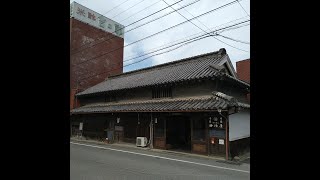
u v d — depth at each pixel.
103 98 24.64
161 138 16.03
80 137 24.66
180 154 13.92
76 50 28.23
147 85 18.42
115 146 18.06
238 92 18.95
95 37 30.64
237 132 14.05
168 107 15.05
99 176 8.30
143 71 25.45
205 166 10.45
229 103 12.30
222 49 18.55
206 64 18.02
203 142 13.68
